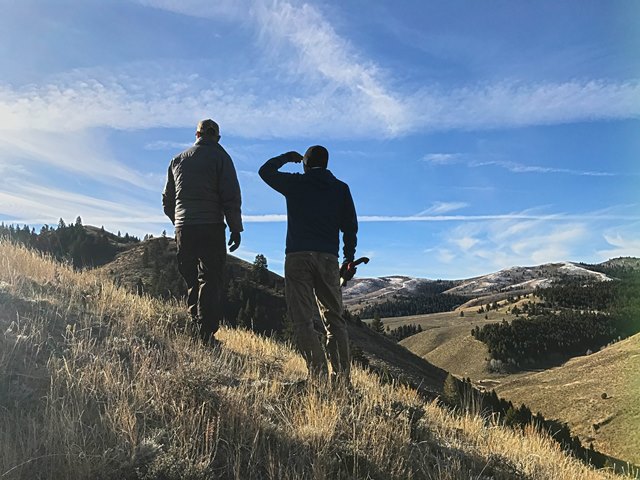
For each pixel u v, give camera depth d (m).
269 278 92.06
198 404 3.73
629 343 151.62
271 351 6.84
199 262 5.78
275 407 4.20
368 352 59.56
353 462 3.55
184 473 2.90
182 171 5.56
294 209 4.98
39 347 3.96
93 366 3.98
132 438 3.06
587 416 111.06
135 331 5.20
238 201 5.61
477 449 4.89
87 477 2.71
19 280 5.62
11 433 2.93
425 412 5.02
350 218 5.15
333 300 4.99
